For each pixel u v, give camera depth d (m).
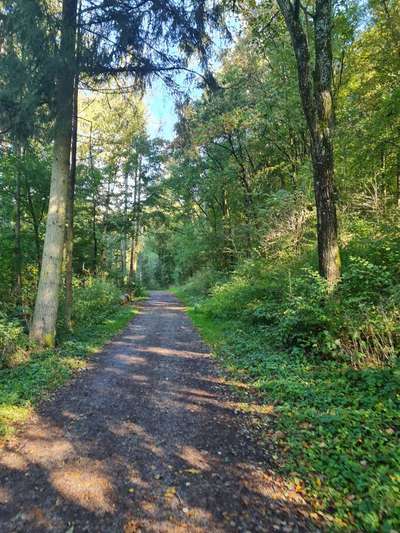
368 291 6.13
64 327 10.05
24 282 15.66
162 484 3.18
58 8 7.85
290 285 7.49
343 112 12.69
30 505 2.89
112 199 23.59
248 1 9.55
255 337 8.62
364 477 3.04
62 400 5.27
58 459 3.61
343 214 9.40
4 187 14.73
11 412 4.65
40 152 14.40
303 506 2.85
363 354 5.38
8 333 7.20
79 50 8.09
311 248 9.81
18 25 7.07
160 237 41.81
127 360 7.68
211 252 23.09
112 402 5.21
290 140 16.05
